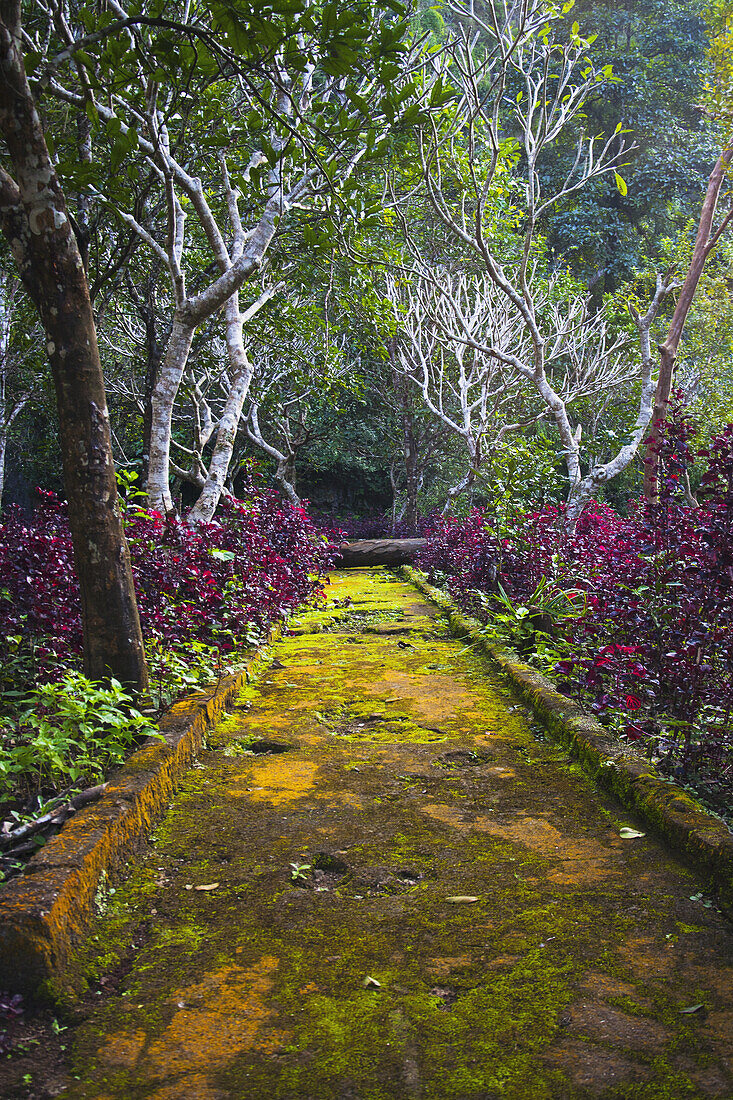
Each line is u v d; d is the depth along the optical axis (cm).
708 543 362
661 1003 207
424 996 212
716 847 269
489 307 1305
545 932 241
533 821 323
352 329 1252
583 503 877
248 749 418
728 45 821
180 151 734
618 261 2373
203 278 1010
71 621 453
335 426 2109
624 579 428
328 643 717
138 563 499
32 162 349
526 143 884
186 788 358
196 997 213
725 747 362
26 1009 210
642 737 378
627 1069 184
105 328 1341
